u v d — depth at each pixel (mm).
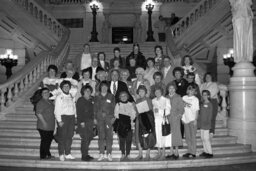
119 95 7508
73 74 9422
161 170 7012
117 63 8953
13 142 8430
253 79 8875
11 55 14531
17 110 10016
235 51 9305
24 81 11414
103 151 7430
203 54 17266
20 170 6941
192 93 7746
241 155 7898
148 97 7602
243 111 8859
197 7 15633
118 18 22203
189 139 7727
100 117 7398
